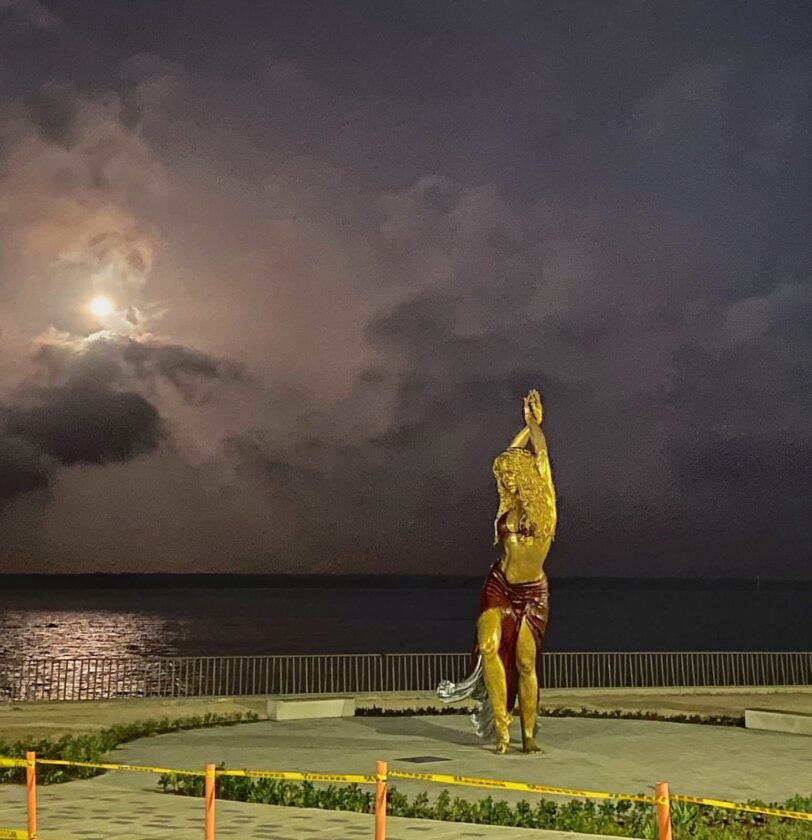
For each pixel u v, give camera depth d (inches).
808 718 1021.2
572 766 840.3
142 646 4495.6
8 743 991.6
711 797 733.3
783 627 5999.0
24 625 6181.1
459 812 637.9
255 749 925.2
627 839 552.7
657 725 1079.0
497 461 904.9
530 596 901.2
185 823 590.6
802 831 628.4
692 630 5693.9
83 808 639.8
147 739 990.4
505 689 898.7
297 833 562.6
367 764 844.6
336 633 5629.9
